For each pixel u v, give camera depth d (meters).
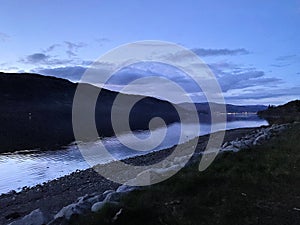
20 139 41.22
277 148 14.93
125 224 6.82
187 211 7.42
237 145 16.42
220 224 6.84
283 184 9.30
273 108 167.25
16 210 11.06
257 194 8.52
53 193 13.93
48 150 31.86
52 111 97.88
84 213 7.57
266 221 6.95
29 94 134.50
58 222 7.37
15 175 19.97
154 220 6.98
